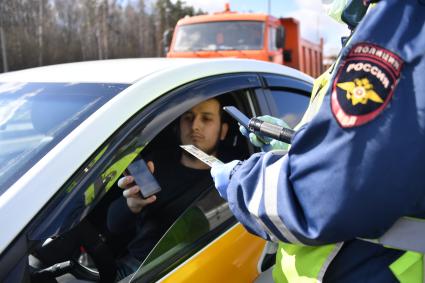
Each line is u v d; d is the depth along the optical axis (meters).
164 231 1.73
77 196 1.16
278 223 0.93
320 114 0.86
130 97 1.43
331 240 0.88
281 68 2.45
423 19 0.81
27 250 1.05
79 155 1.22
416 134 0.78
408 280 0.93
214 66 1.88
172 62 1.81
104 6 38.56
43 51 34.78
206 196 1.62
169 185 1.89
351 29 1.02
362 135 0.80
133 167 1.47
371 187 0.80
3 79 1.95
